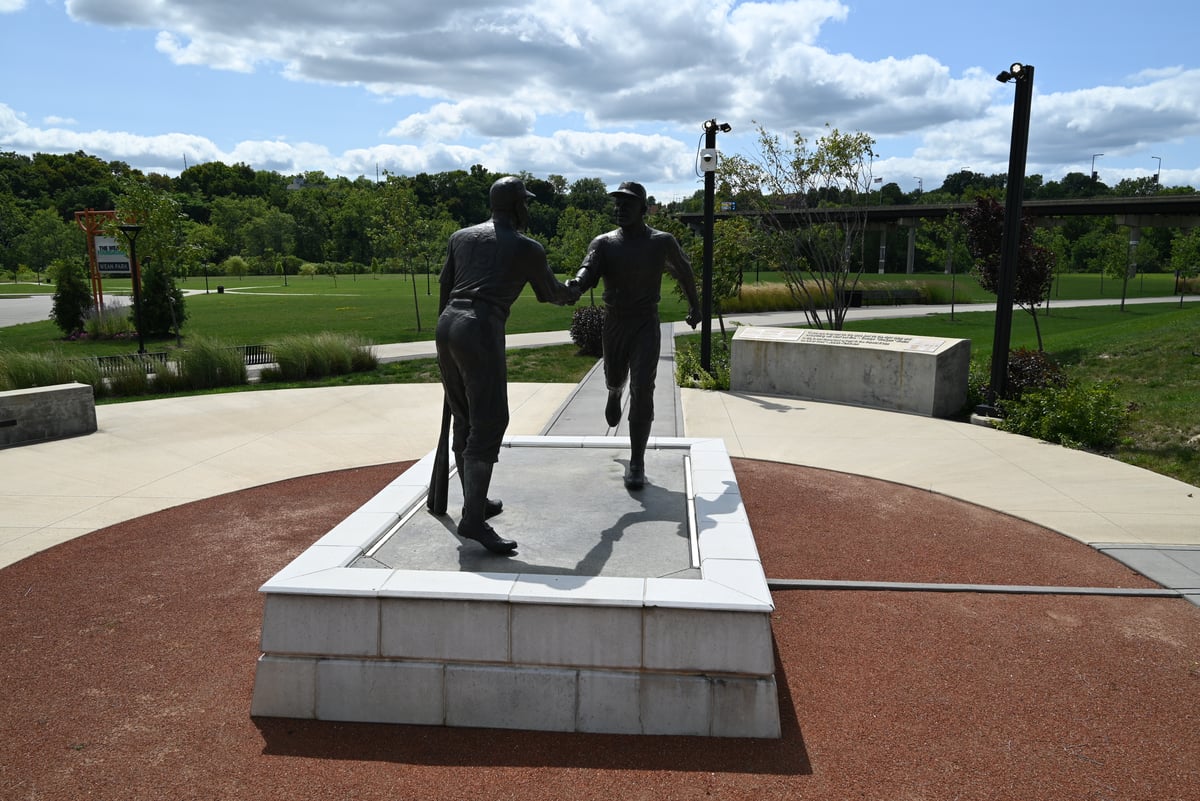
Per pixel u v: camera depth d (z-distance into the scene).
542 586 4.32
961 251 43.28
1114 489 8.60
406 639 4.30
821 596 5.93
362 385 16.02
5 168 129.62
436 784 3.83
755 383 14.88
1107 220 73.31
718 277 22.83
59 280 30.08
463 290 4.88
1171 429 11.22
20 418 10.93
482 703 4.29
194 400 14.29
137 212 28.78
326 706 4.37
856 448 10.62
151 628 5.45
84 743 4.13
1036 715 4.35
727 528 5.28
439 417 12.88
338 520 7.81
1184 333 19.14
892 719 4.32
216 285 76.94
